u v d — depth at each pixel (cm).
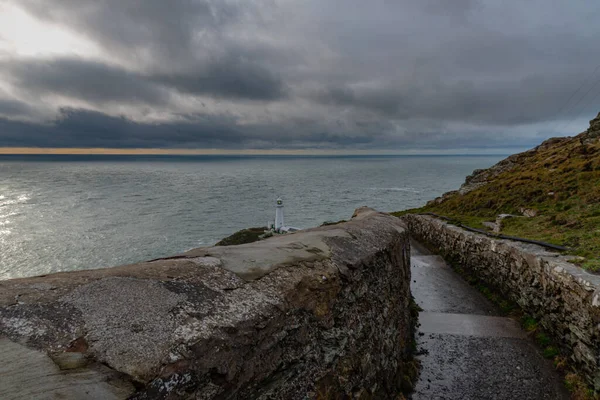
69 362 183
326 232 554
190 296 266
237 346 253
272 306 304
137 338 210
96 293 234
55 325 199
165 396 200
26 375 168
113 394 182
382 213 912
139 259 4788
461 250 1416
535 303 862
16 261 4650
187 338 225
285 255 405
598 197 1284
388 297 591
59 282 238
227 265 338
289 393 305
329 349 375
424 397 620
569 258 822
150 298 246
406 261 797
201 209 8919
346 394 394
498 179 2645
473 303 1073
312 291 365
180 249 5231
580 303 659
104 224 7000
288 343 314
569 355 693
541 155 2864
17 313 197
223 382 238
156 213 8350
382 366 520
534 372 692
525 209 1536
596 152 2036
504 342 809
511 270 1009
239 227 6669
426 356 757
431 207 2850
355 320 445
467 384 658
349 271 446
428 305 1062
